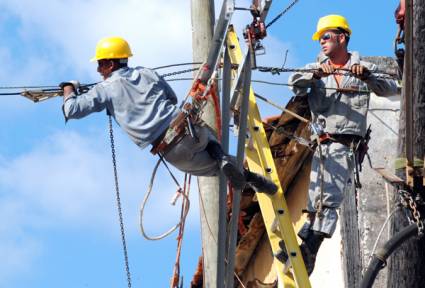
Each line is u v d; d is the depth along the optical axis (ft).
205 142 45.14
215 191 52.34
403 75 42.98
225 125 46.16
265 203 50.06
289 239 48.49
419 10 41.75
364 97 50.75
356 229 60.49
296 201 64.95
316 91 50.90
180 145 44.86
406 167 42.55
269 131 58.08
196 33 54.44
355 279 59.82
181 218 48.96
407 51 41.93
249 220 63.93
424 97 41.88
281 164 61.82
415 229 41.27
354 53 51.37
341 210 61.05
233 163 44.91
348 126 50.34
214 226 52.03
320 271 64.75
